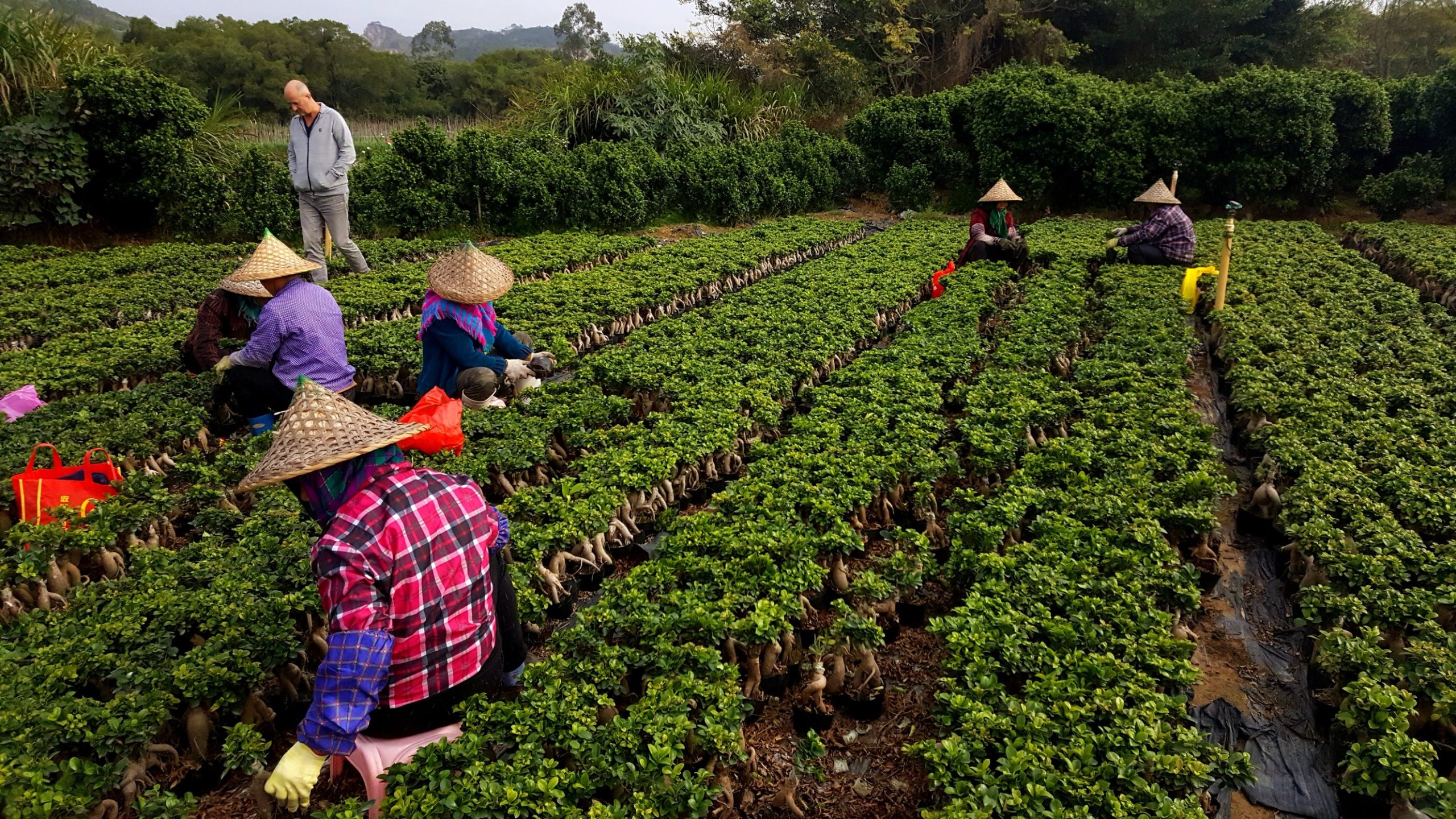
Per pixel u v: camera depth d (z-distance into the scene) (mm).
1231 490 7531
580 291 15125
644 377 10617
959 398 10305
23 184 19375
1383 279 14875
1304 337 11523
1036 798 4316
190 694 5102
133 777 4840
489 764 4473
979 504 7598
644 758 4539
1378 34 51031
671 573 6434
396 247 19406
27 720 4641
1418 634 5852
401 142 22094
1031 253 17812
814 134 29328
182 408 9609
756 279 18391
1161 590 6254
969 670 5262
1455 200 24094
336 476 4246
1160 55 38812
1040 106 25000
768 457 8734
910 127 28172
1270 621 7059
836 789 5344
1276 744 5691
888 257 18156
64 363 10875
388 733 4734
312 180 15336
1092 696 5059
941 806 4746
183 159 21047
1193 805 4320
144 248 18875
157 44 58438
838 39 39531
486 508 4832
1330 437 8594
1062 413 9594
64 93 20078
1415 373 10383
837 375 10836
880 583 6258
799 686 6160
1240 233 19797
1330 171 23562
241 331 10445
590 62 31219
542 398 10094
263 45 59594
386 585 4301
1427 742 5203
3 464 7820
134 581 6402
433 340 9664
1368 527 6895
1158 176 25016
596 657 5535
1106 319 13289
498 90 65125
